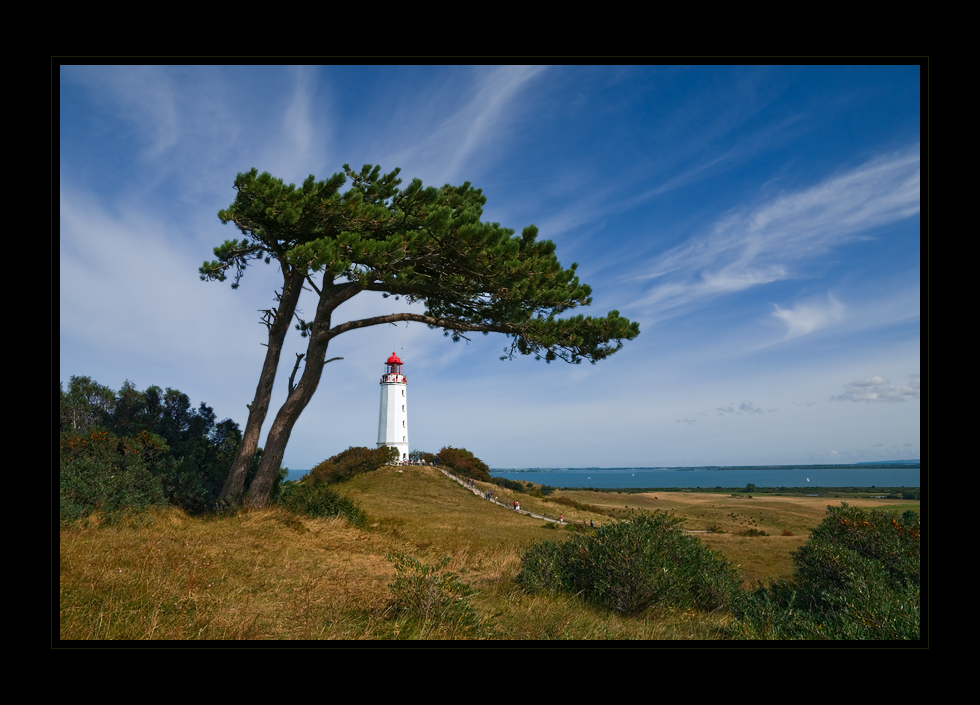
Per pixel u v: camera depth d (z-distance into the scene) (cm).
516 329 1579
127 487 1124
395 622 562
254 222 1362
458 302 1623
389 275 1404
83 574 645
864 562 805
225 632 477
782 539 2953
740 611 821
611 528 935
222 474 1486
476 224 1375
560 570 923
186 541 907
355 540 1148
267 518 1220
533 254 1591
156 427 1462
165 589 629
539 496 5306
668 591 822
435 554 1162
